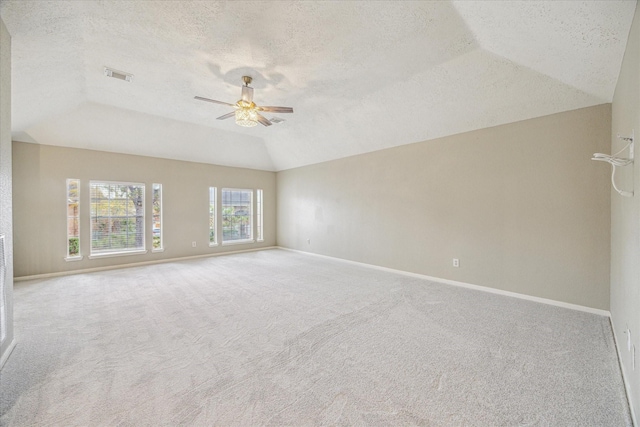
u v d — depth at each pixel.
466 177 4.18
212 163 6.85
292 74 3.44
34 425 1.54
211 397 1.77
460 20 2.40
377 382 1.93
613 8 1.74
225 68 3.31
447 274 4.42
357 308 3.33
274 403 1.72
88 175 5.24
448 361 2.18
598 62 2.37
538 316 3.05
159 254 6.08
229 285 4.31
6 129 2.22
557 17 1.98
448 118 4.05
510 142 3.74
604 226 3.07
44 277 4.76
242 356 2.26
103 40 2.76
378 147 5.33
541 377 1.98
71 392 1.81
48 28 2.39
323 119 5.12
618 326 2.39
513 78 3.13
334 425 1.55
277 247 8.05
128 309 3.29
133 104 4.54
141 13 2.35
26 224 4.69
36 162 4.77
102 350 2.34
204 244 6.75
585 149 3.18
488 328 2.76
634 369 1.64
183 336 2.60
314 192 6.85
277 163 7.60
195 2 2.22
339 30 2.57
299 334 2.64
